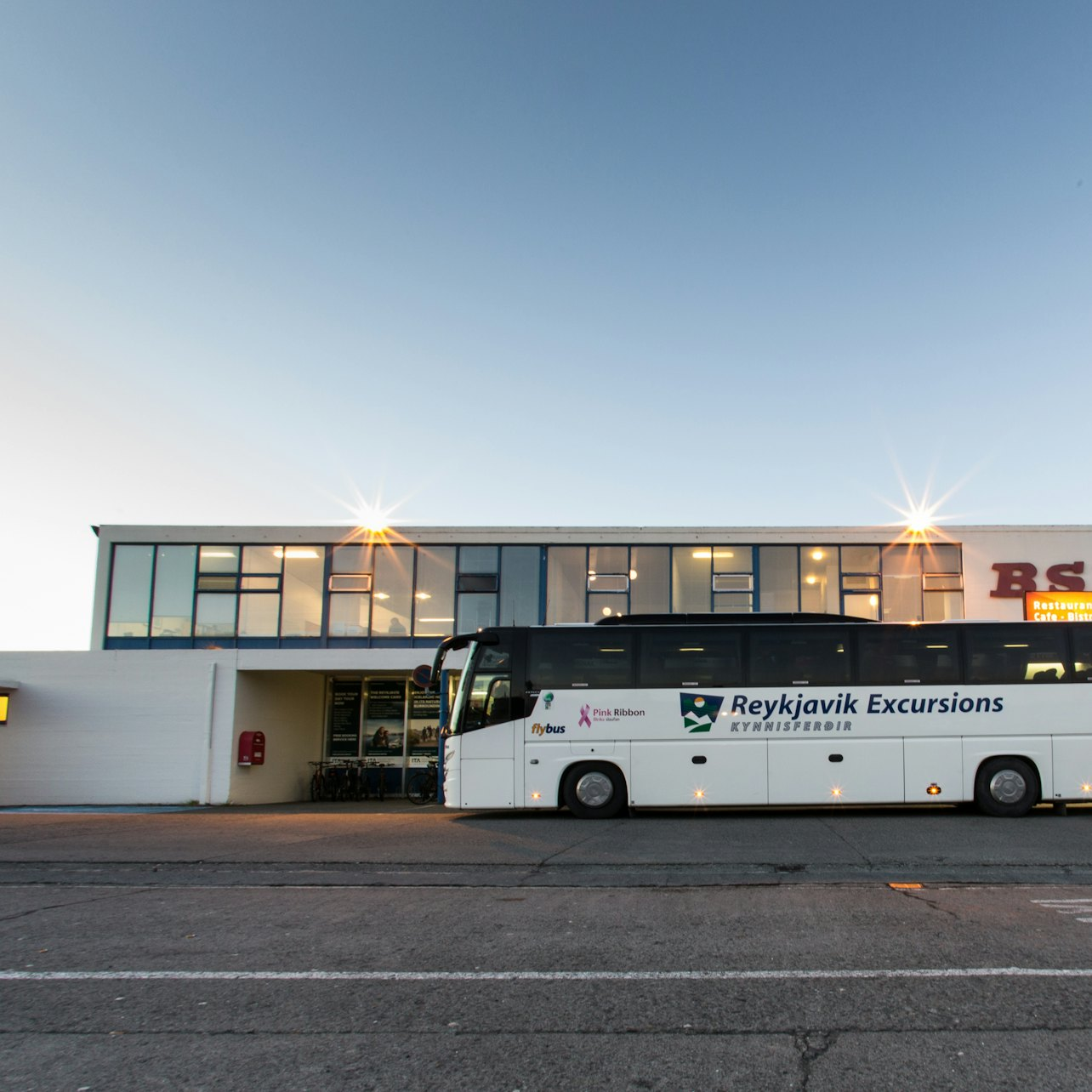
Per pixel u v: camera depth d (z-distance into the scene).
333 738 28.03
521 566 26.31
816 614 15.85
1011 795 14.94
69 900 8.88
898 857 10.74
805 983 5.94
